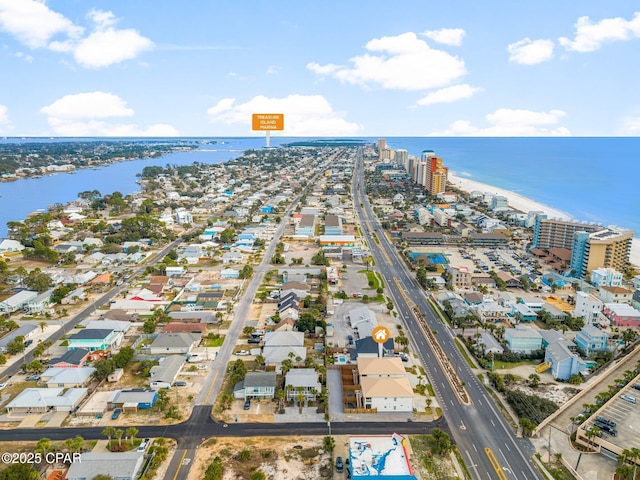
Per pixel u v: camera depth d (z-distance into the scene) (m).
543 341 184.62
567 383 163.25
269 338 181.00
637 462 117.62
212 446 126.94
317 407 146.12
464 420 140.62
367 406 144.88
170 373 159.25
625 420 137.62
